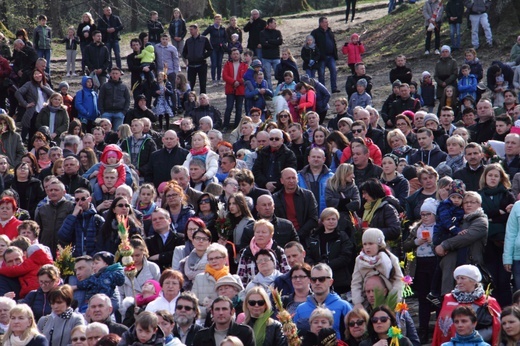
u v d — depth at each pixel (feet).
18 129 206.59
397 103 175.11
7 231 113.91
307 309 84.23
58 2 346.95
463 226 95.40
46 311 92.58
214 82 257.14
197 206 111.14
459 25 248.73
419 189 110.01
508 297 99.04
